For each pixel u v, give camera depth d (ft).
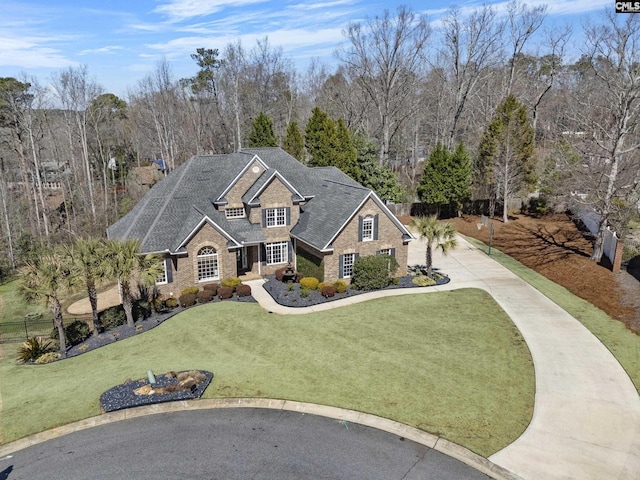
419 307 86.07
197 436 50.70
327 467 45.52
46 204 185.26
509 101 155.43
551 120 255.09
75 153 212.43
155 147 255.91
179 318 85.15
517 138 153.69
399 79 207.41
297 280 103.91
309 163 180.55
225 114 246.68
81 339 78.28
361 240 100.12
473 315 81.51
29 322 91.50
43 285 70.69
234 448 48.60
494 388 58.13
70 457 48.08
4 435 51.96
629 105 99.14
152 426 52.65
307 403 55.93
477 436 49.29
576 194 137.18
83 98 179.42
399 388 58.44
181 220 100.42
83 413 55.26
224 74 240.32
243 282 104.37
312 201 115.75
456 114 205.46
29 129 168.76
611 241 103.09
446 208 172.76
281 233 109.70
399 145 261.65
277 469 45.42
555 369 62.54
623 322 76.89
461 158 160.56
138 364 67.92
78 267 73.77
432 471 44.75
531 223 152.66
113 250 77.56
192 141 250.37
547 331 74.33
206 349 72.23
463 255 123.95
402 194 181.88
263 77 243.60
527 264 114.93
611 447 47.24
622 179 112.47
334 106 260.21
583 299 89.10
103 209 176.14
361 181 176.14
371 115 262.06
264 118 178.60
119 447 49.34
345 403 55.67
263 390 59.11
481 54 199.11
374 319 80.69
